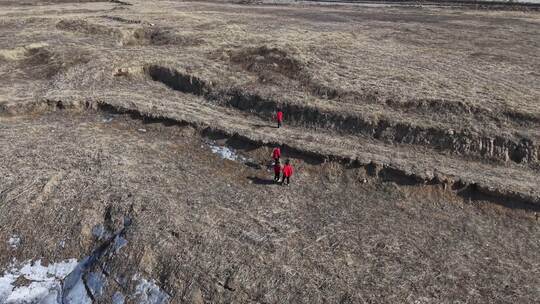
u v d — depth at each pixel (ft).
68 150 93.97
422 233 72.13
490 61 135.33
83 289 67.31
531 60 136.56
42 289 68.18
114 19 197.36
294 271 64.28
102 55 143.02
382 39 165.89
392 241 70.23
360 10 250.37
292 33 173.99
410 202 79.30
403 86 112.68
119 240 70.79
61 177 84.33
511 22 202.69
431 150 91.61
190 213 75.41
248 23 198.49
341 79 118.32
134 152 94.63
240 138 97.96
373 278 63.41
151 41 166.81
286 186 84.17
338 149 91.20
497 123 94.63
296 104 106.52
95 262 69.72
